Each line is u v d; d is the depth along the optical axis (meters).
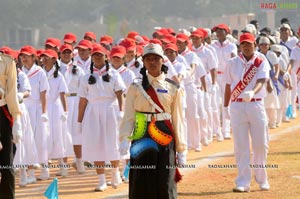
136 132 17.52
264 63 22.14
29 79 26.25
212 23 74.19
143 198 17.38
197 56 31.66
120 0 68.44
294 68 36.66
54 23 67.75
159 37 34.72
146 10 69.62
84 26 68.00
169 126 17.56
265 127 22.23
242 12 72.06
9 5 65.75
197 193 22.31
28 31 66.50
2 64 19.03
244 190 22.34
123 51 25.97
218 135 33.94
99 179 23.73
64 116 27.30
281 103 37.81
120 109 24.09
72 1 67.94
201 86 31.88
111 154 23.88
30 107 26.25
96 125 23.91
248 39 21.98
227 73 22.38
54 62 27.62
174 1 72.38
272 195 21.80
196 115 30.72
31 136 25.56
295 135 34.19
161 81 17.61
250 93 21.69
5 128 19.16
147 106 17.53
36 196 23.20
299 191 22.20
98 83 23.98
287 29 40.94
